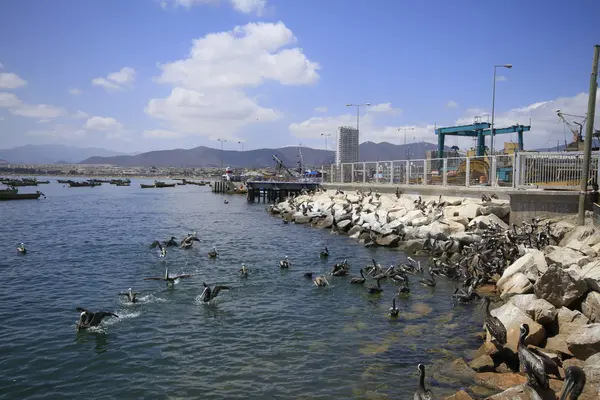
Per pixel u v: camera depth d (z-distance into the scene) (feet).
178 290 76.38
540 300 51.08
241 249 114.01
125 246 118.42
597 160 98.63
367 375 45.68
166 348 52.95
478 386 42.04
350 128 414.21
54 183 632.79
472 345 52.80
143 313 64.90
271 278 84.23
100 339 55.67
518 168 110.93
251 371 47.03
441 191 140.36
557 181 106.32
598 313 49.16
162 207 249.75
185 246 114.52
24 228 155.53
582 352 43.55
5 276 86.53
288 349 52.44
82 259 101.91
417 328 58.59
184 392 42.96
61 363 49.29
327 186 228.84
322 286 78.02
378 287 77.00
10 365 48.80
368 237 119.24
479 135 212.23
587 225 85.51
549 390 35.88
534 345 47.60
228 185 408.46
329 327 59.31
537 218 99.96
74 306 68.28
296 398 41.45
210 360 49.75
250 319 62.44
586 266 64.69
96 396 42.52
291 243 122.62
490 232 94.27
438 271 83.61
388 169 180.96
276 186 269.23
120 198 329.31
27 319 62.80
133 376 46.32
